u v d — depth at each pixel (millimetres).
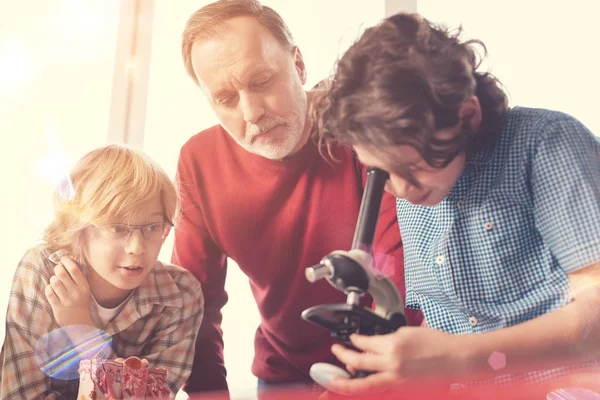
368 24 1454
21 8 1620
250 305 1403
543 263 914
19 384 1239
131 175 1341
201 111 1502
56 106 1584
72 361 1275
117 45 1584
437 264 974
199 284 1403
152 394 1127
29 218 1538
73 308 1291
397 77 813
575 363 867
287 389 1357
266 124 1391
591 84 1325
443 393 946
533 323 858
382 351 825
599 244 842
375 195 859
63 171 1549
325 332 1352
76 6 1610
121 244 1319
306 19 1478
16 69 1604
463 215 953
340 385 854
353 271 788
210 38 1396
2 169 1563
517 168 915
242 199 1423
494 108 917
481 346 836
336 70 886
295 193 1396
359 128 821
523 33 1370
